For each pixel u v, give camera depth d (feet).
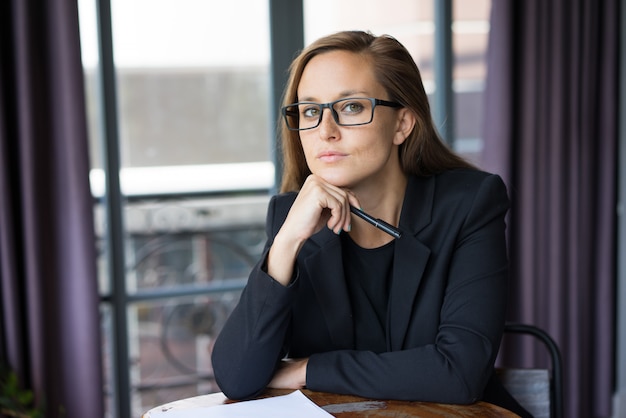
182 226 9.29
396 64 4.51
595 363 10.37
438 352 4.30
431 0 9.83
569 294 9.98
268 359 4.31
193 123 9.15
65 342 7.95
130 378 9.14
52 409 7.99
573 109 9.68
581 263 10.09
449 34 9.87
